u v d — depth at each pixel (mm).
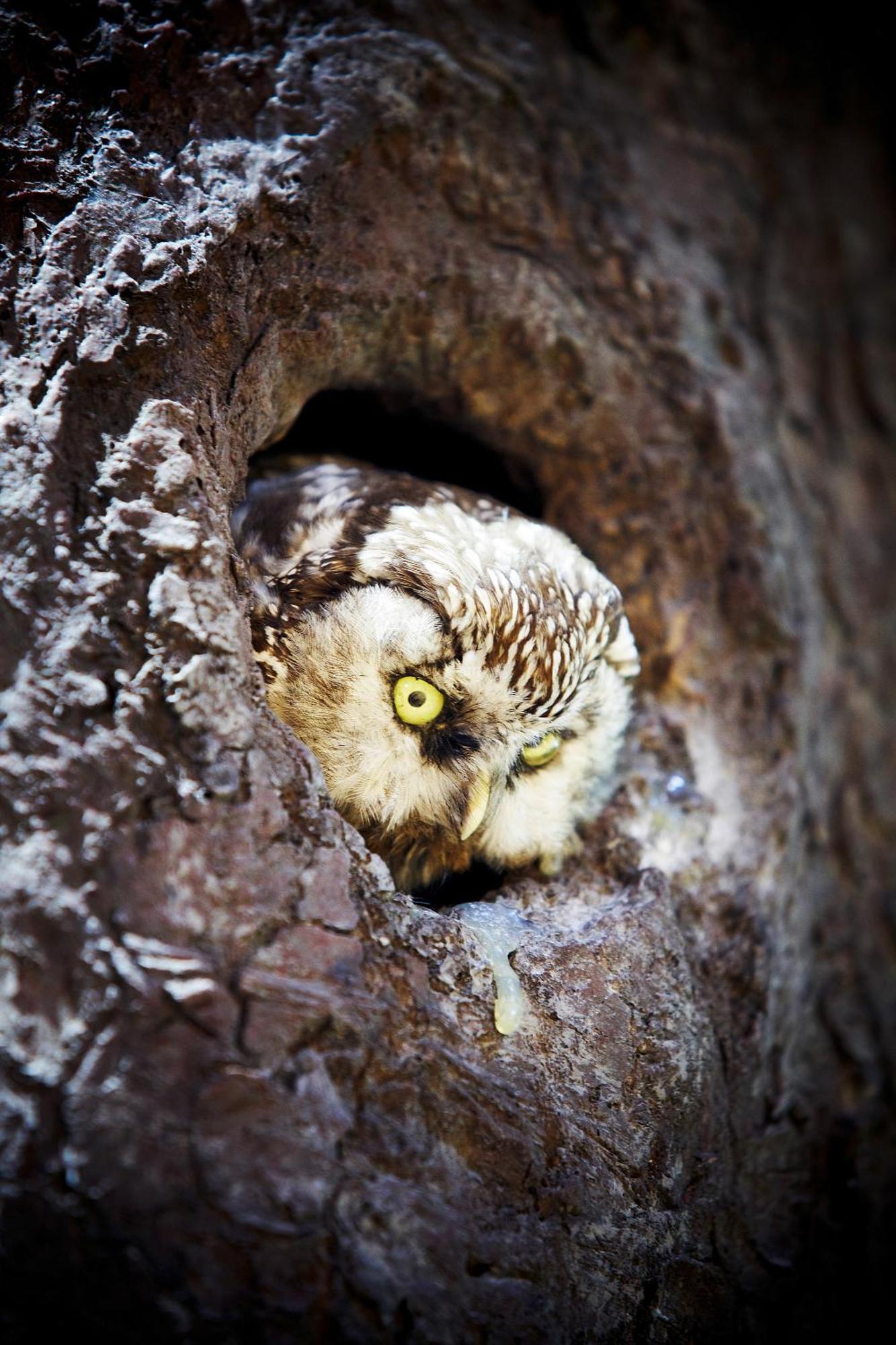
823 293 1925
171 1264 1662
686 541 1806
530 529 1752
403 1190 1679
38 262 1702
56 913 1666
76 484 1689
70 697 1677
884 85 2006
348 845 1694
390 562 1723
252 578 1724
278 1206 1668
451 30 1778
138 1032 1665
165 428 1698
